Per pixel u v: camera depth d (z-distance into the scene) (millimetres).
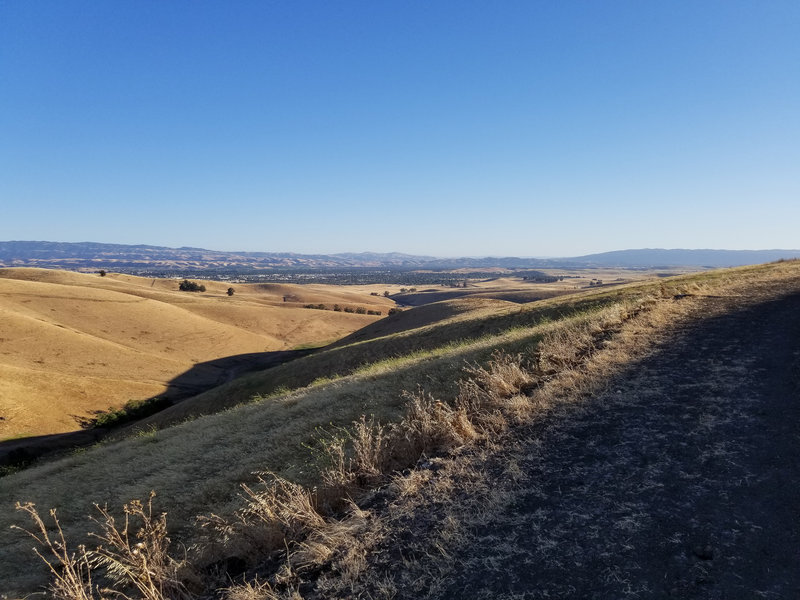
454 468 4582
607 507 3494
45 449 32812
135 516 7281
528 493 3867
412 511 3941
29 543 7359
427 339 29000
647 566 2818
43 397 41875
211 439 10945
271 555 4121
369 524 3889
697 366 6797
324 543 3721
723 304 12742
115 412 41156
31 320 64625
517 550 3139
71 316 76188
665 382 6211
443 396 8461
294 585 3373
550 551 3080
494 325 26656
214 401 30969
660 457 4172
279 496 4660
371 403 9289
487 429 5477
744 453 4059
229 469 8180
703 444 4309
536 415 5656
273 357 76312
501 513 3631
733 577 2643
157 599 3686
